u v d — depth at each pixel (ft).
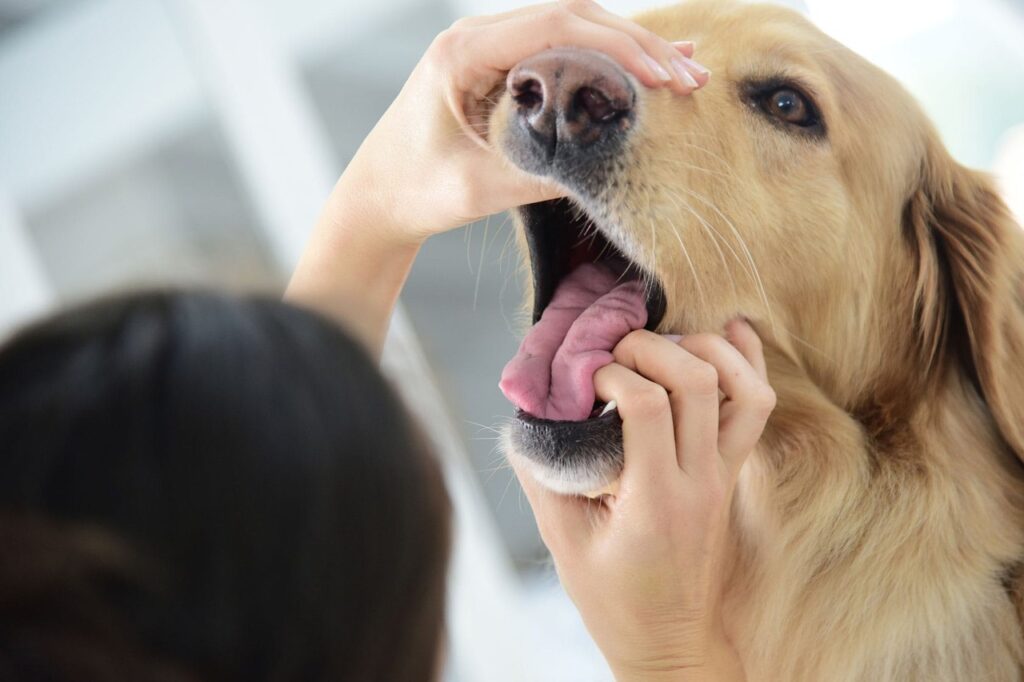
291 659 1.51
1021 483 4.66
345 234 3.88
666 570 3.23
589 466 3.53
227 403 1.55
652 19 4.97
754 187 4.36
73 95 12.47
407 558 1.64
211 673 1.46
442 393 11.39
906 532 4.32
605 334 3.80
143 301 1.72
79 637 1.34
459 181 3.51
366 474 1.61
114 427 1.51
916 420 4.58
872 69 4.97
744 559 4.58
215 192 12.33
